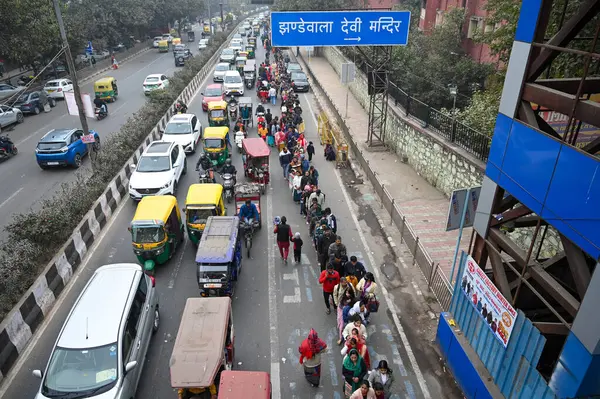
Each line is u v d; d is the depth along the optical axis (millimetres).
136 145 21359
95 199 15766
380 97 25281
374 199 17453
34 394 9000
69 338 8344
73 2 53000
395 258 13445
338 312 10109
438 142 17438
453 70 22531
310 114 30328
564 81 7172
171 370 7758
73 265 12875
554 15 11438
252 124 27016
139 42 69500
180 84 33250
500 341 7555
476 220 8594
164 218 12852
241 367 9516
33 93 30891
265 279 12562
